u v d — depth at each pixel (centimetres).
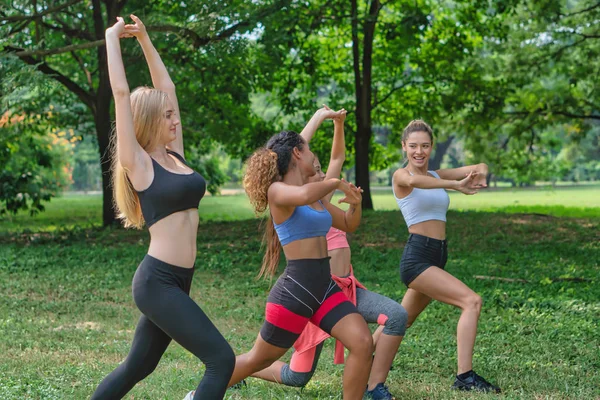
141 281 398
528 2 2066
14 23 1423
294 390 544
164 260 399
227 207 3278
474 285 1051
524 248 1404
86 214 2809
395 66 2075
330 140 2191
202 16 1359
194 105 1950
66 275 1131
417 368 632
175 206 404
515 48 2144
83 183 6444
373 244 1470
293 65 2012
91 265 1218
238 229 1639
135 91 425
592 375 603
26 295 995
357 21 1728
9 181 2042
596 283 1048
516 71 2152
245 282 1111
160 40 1494
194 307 396
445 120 2361
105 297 989
